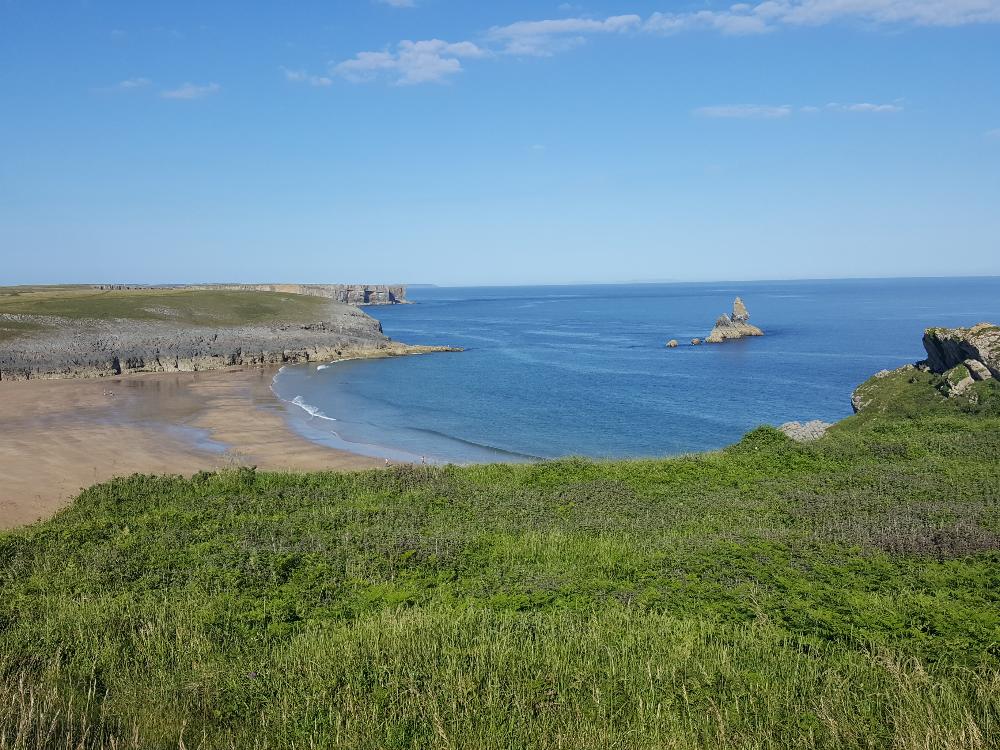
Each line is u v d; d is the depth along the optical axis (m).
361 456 32.69
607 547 13.07
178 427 38.41
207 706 6.97
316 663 7.70
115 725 6.58
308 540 13.69
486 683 7.23
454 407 48.62
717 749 6.10
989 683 7.00
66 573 11.98
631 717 6.72
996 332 27.58
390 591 10.51
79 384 56.22
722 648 8.07
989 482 17.06
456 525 15.36
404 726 6.40
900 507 15.04
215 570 11.70
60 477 26.39
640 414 46.09
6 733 5.96
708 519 15.23
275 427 39.34
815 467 20.61
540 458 33.50
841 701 6.78
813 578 10.53
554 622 8.91
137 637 8.88
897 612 8.91
